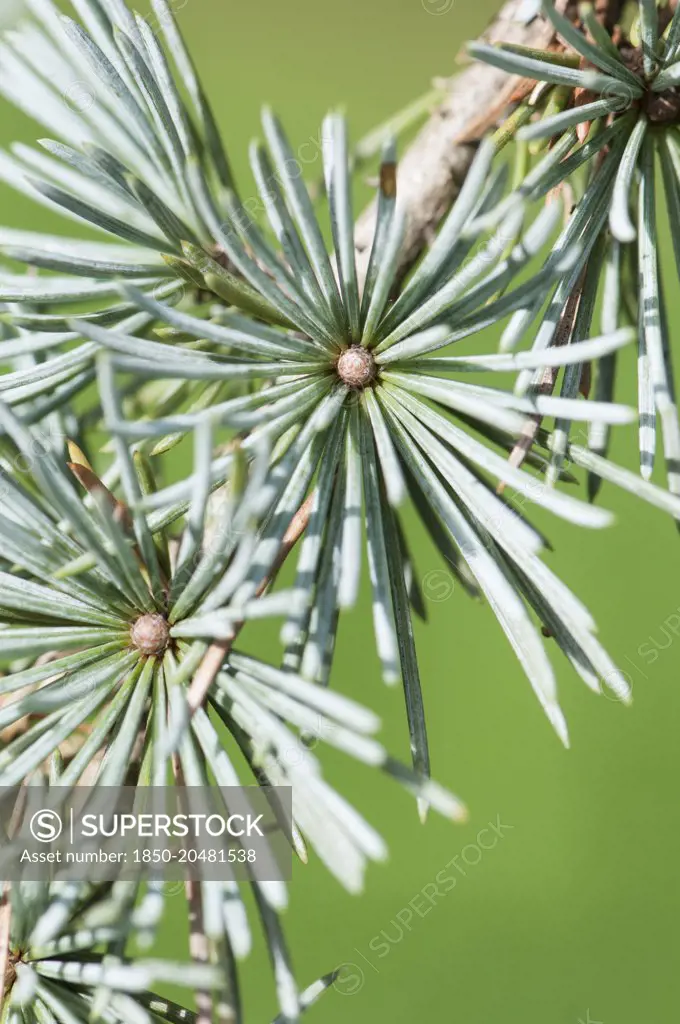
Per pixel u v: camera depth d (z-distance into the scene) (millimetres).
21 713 318
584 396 338
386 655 317
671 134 334
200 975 313
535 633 316
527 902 723
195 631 317
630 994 696
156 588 322
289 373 323
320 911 702
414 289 322
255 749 315
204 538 330
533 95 334
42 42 334
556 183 330
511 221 315
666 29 339
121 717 324
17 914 323
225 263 340
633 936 708
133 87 336
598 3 343
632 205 345
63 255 332
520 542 318
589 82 325
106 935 319
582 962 692
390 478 317
